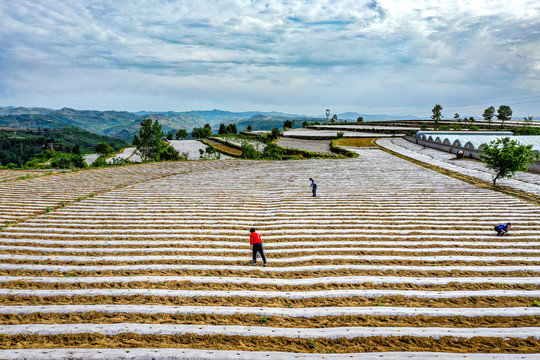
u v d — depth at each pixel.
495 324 8.54
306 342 7.85
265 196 23.69
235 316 8.91
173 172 36.41
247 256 13.01
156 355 7.28
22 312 8.91
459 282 10.67
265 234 15.52
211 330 8.19
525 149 25.16
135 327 8.24
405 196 23.34
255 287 10.52
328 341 7.89
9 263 12.12
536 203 21.08
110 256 12.91
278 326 8.50
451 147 52.22
